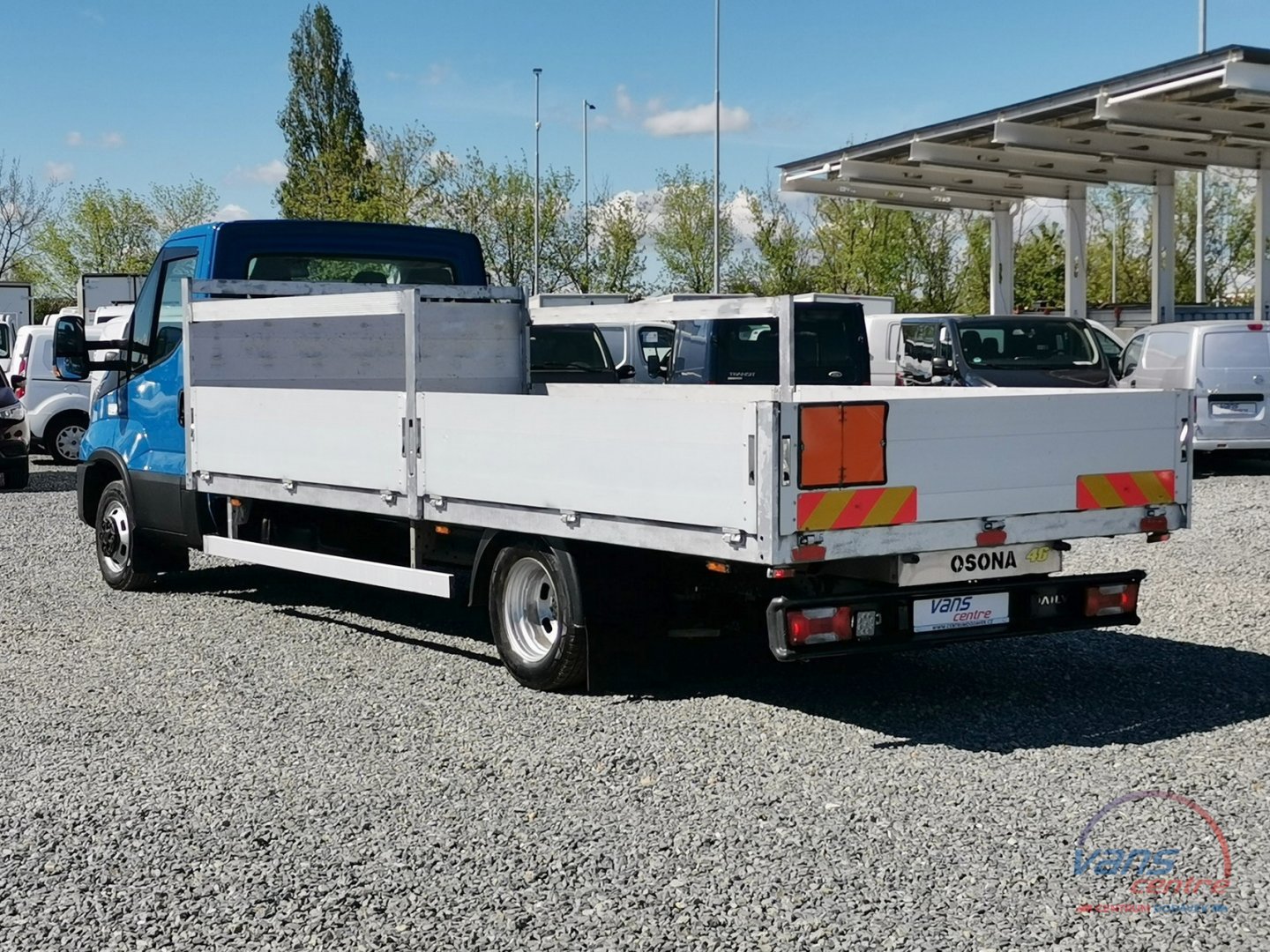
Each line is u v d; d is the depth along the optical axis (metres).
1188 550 11.76
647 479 6.23
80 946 4.21
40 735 6.53
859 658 7.89
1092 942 4.08
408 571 7.81
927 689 7.20
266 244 9.91
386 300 7.84
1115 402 6.62
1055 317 18.59
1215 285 55.41
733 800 5.44
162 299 10.14
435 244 10.71
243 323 9.54
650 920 4.30
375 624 9.12
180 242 10.09
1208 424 17.84
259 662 8.00
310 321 9.77
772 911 4.36
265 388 8.92
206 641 8.62
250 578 11.09
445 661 7.98
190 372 9.35
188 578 11.12
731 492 5.86
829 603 6.11
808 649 6.08
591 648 6.96
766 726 6.50
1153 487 6.76
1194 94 21.33
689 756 6.03
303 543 8.91
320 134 76.50
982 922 4.24
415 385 7.62
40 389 21.95
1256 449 17.91
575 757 6.04
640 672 7.12
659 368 17.38
